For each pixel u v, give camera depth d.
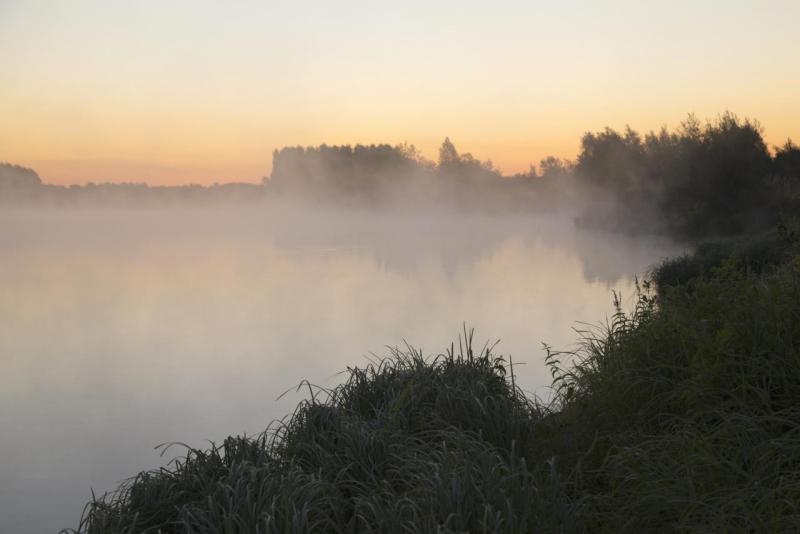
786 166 39.53
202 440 10.51
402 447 5.19
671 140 53.22
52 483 9.02
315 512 4.32
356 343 17.41
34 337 22.22
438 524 3.56
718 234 36.47
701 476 3.71
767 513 3.26
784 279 5.33
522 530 3.51
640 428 4.60
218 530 4.09
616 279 27.09
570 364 11.05
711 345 4.67
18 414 12.55
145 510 4.87
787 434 3.74
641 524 3.65
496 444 5.16
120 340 21.02
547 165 132.62
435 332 17.91
